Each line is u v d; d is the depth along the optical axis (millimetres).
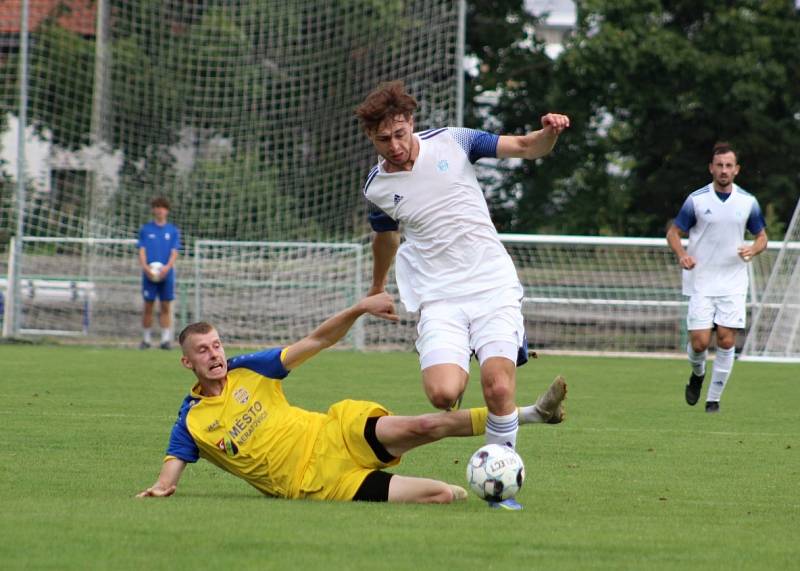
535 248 54594
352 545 12070
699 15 78875
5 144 60594
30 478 17391
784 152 81375
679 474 18516
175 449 15672
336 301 50062
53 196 55969
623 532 13195
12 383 32562
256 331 50344
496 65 82688
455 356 15820
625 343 52156
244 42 55969
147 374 35562
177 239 46594
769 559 11789
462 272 16203
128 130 55031
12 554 11508
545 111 81438
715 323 28328
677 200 82688
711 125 81438
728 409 28875
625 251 52281
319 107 55688
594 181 82000
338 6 55906
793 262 46875
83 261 50719
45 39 56750
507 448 15000
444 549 11961
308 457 15406
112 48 54750
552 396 15430
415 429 15117
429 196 16203
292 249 51875
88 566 11023
